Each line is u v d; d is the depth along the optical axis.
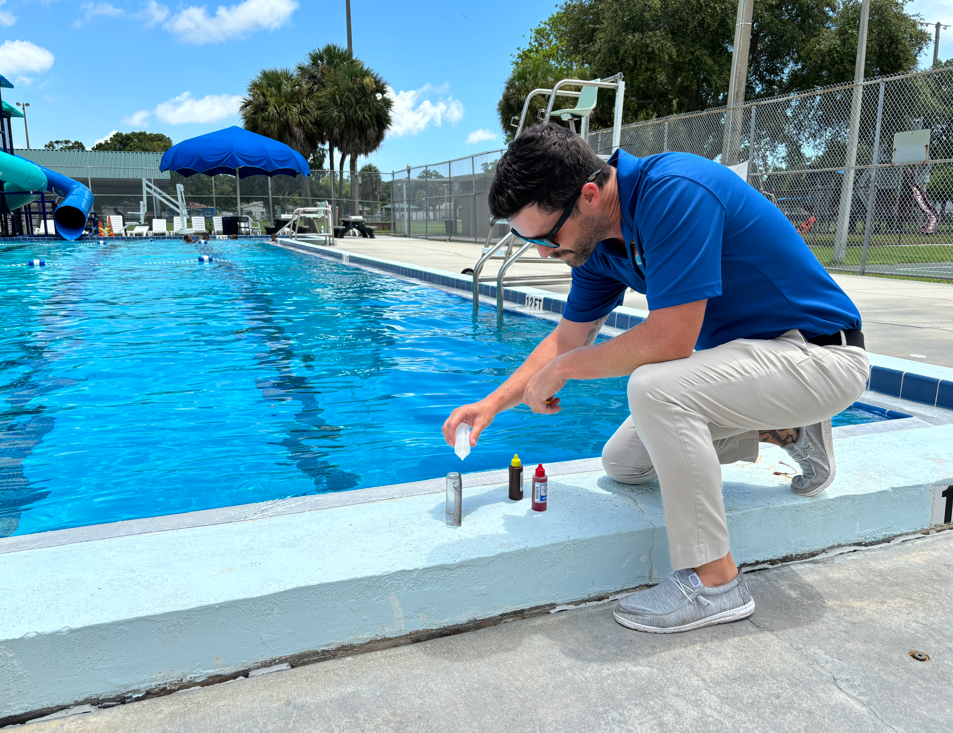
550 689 1.25
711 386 1.38
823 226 10.69
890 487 1.84
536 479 1.65
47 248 14.74
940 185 9.68
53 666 1.18
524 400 1.59
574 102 27.69
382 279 8.92
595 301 1.75
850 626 1.44
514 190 1.34
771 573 1.68
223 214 23.39
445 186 20.70
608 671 1.30
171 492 2.21
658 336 1.37
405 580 1.38
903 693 1.23
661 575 1.63
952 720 1.16
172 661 1.25
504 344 4.68
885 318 5.21
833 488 1.82
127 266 10.73
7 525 1.97
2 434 2.75
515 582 1.48
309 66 37.03
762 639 1.40
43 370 3.83
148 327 5.26
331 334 5.03
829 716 1.17
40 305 6.38
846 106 10.42
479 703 1.21
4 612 1.21
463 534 1.53
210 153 18.97
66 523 1.98
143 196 22.30
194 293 7.44
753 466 2.02
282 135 34.78
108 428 2.83
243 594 1.27
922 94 9.66
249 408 3.14
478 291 6.77
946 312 5.56
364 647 1.37
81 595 1.26
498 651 1.37
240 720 1.17
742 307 1.46
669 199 1.32
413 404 3.24
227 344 4.64
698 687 1.25
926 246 9.87
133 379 3.65
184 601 1.25
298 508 1.76
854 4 21.09
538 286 7.50
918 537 1.90
